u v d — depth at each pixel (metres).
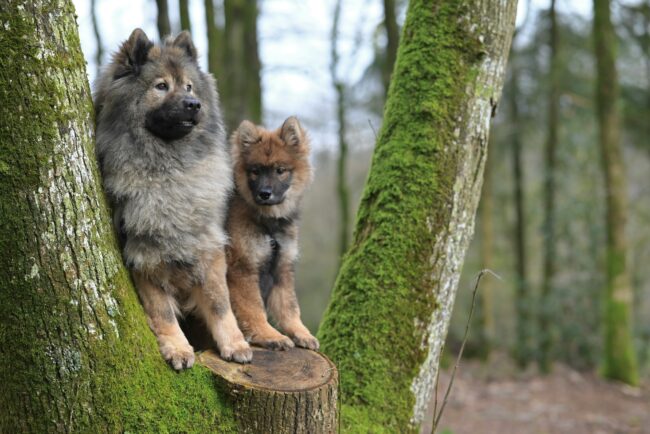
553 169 15.48
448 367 14.52
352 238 4.73
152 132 3.70
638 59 15.74
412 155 4.39
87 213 3.12
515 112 16.12
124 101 3.68
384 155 4.54
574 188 16.38
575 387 13.29
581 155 16.25
